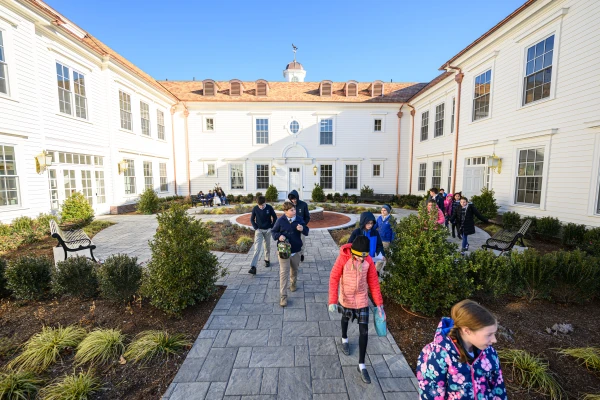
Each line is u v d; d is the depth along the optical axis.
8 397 2.65
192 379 2.95
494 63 11.70
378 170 22.02
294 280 5.12
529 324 4.00
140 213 14.73
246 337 3.71
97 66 13.54
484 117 12.44
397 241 4.50
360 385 2.88
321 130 21.73
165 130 19.72
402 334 3.77
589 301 4.67
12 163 9.55
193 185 21.59
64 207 10.76
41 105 10.53
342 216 13.14
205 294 4.56
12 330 3.85
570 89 8.59
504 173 11.23
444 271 3.90
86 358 3.18
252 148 21.61
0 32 9.12
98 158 13.72
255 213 6.09
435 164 17.55
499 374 1.77
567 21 8.61
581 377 3.00
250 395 2.74
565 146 8.80
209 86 21.41
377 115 21.59
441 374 1.71
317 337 3.72
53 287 4.62
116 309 4.41
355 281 3.06
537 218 9.41
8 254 7.39
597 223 8.00
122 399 2.71
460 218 8.32
